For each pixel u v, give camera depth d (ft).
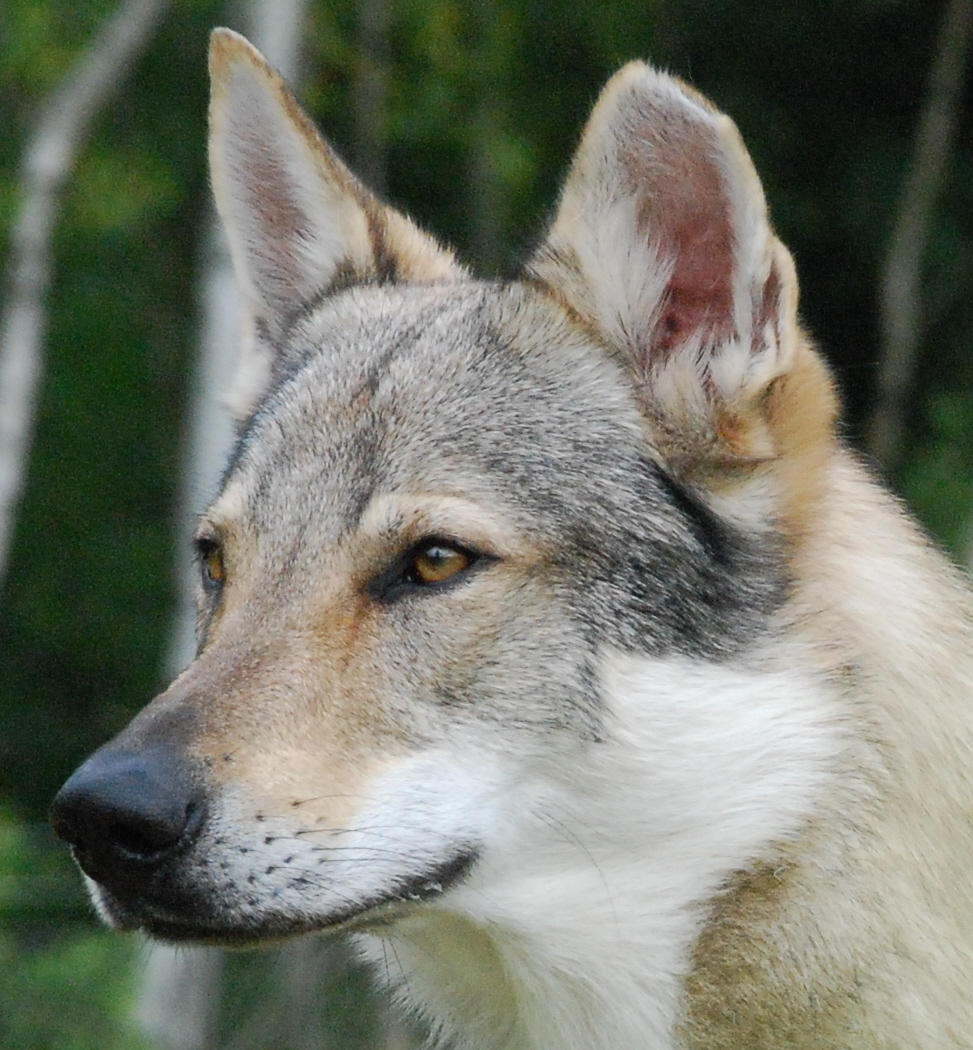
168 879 23.31
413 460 25.70
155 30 79.92
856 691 24.97
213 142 31.24
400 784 24.31
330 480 26.07
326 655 24.72
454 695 24.58
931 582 26.50
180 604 67.46
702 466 25.76
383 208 32.63
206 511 29.86
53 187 69.36
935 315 84.94
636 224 26.63
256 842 23.50
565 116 91.56
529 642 24.70
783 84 89.66
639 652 24.75
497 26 87.15
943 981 24.26
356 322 29.50
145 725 23.99
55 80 75.56
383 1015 49.49
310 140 31.35
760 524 25.84
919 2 87.10
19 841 59.36
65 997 54.80
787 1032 24.58
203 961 55.36
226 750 23.76
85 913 59.52
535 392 26.37
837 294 87.15
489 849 24.54
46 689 91.86
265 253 32.04
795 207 87.15
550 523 25.16
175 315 93.50
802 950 24.45
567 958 24.94
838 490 26.86
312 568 25.44
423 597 24.91
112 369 93.30
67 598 91.97
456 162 93.04
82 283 92.53
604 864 24.77
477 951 26.03
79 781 23.17
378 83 83.51
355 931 25.26
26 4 76.43
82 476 93.25
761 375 25.23
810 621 25.41
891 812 24.61
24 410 68.18
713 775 24.64
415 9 84.12
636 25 90.43
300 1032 51.11
